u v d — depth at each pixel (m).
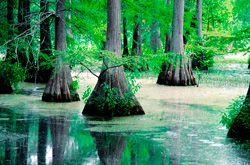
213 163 5.87
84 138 7.50
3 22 14.70
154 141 7.32
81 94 14.45
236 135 7.73
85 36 14.97
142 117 10.02
